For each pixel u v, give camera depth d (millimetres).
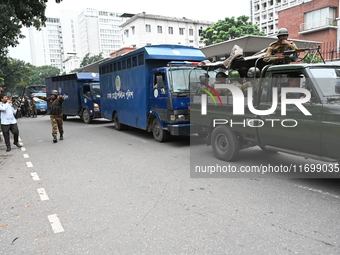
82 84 16281
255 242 2998
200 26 54375
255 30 32312
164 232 3293
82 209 4066
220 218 3602
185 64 8711
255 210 3803
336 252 2764
